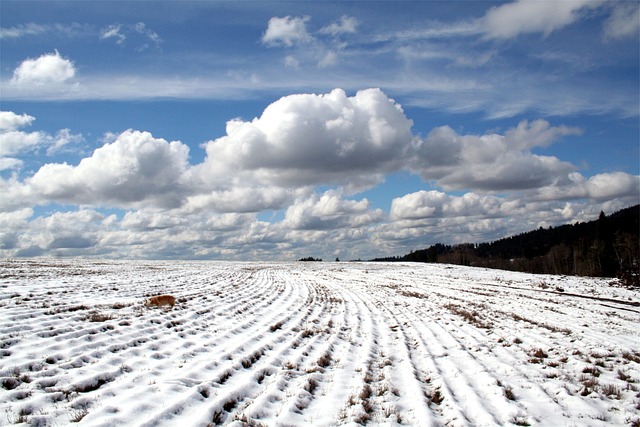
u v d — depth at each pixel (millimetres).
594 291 34719
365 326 18391
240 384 9016
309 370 10844
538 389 9297
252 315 19125
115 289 23656
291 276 54281
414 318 20766
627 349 13562
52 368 8758
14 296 17516
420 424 7289
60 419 6410
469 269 76500
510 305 26141
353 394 8875
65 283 25094
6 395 7027
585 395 9000
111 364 9625
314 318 19984
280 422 7035
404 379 10219
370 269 78250
